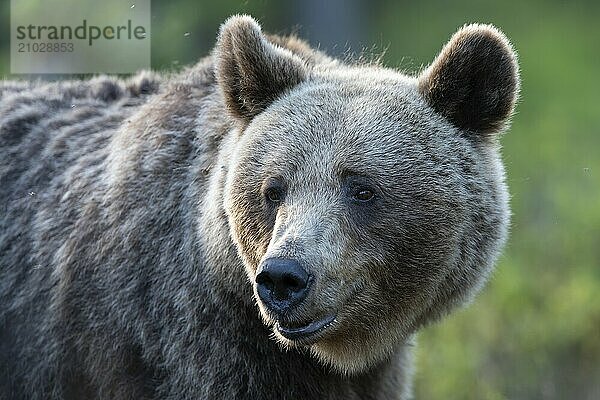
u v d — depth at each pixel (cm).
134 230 1079
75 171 1155
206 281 1034
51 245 1142
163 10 2252
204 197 1047
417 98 1019
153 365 1065
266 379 1040
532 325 1812
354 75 1048
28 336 1148
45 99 1243
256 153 995
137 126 1123
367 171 970
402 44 3028
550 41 3228
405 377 1148
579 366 1783
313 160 974
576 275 1955
